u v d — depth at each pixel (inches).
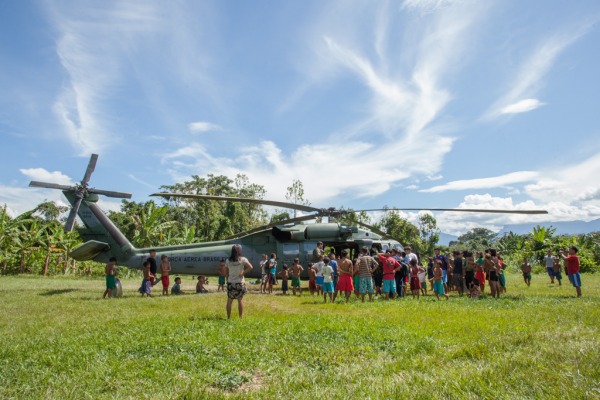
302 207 625.0
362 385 147.3
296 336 242.1
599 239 1366.9
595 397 115.1
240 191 2338.8
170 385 159.9
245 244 669.9
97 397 147.2
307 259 655.8
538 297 479.5
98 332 265.6
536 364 153.6
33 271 1123.9
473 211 528.1
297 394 141.3
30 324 307.9
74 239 1142.3
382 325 278.4
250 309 391.5
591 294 521.7
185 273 661.3
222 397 142.7
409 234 1905.8
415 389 136.3
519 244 1557.6
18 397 148.6
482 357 179.8
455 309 372.8
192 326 281.3
